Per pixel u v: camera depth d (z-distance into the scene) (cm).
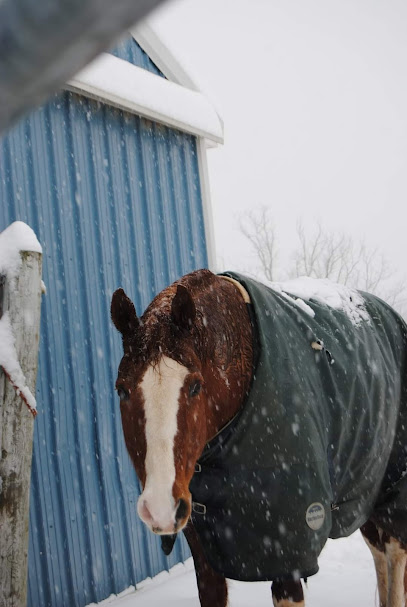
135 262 438
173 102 470
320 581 392
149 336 209
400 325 345
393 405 310
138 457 197
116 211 430
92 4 15
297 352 253
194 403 204
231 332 234
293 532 229
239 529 232
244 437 227
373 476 292
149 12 15
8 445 207
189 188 495
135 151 453
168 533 185
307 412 242
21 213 369
